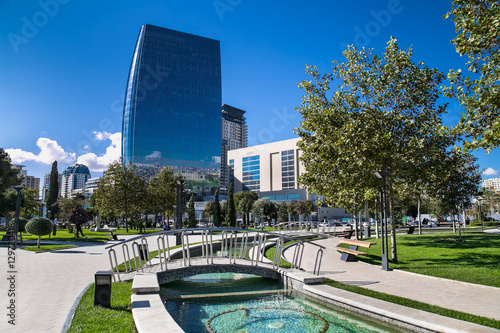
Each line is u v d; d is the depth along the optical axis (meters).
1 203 40.12
